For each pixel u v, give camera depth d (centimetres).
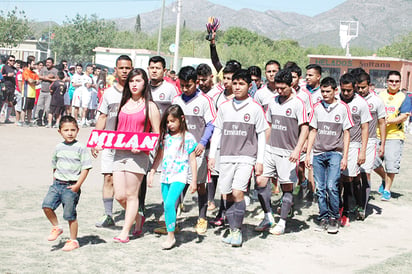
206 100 719
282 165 716
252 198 945
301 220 811
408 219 856
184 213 817
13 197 822
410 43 6738
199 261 582
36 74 1741
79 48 5822
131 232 689
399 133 977
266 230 739
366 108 782
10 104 1752
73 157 579
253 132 659
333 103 742
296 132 712
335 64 4356
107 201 707
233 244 648
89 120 1989
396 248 686
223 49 6431
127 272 531
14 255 559
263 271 566
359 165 789
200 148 692
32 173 1009
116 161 630
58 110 1734
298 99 708
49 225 684
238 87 656
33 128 1684
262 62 6575
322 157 752
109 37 5912
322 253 649
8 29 4962
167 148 630
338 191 750
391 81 977
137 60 3919
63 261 551
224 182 659
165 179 623
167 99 742
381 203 969
